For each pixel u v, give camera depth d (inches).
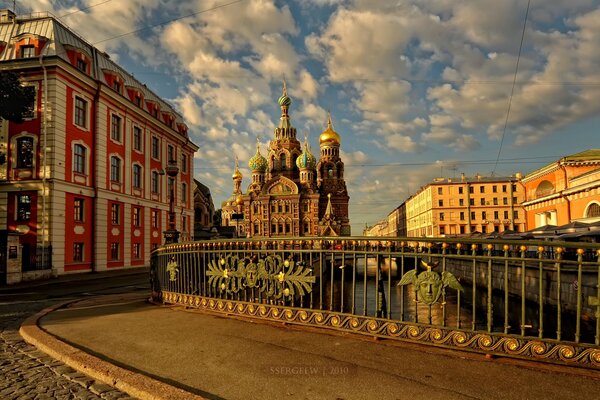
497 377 171.6
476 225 3193.9
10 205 1020.5
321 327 254.4
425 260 227.8
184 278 363.9
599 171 1240.8
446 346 208.8
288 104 3932.1
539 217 1707.7
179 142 1755.7
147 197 1456.7
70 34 1195.9
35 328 294.7
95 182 1159.0
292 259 276.8
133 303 416.2
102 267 1164.5
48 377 194.7
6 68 1021.8
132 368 196.9
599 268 183.6
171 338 247.4
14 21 1141.7
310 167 3467.0
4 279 836.0
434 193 3265.3
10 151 1029.2
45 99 1018.1
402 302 229.5
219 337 245.3
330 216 3307.1
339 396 156.0
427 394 155.9
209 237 2396.7
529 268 703.7
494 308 740.0
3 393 174.4
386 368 184.1
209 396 159.8
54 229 997.2
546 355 186.9
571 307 568.7
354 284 247.3
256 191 3661.4
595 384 163.0
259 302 292.2
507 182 3174.2
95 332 274.2
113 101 1251.2
